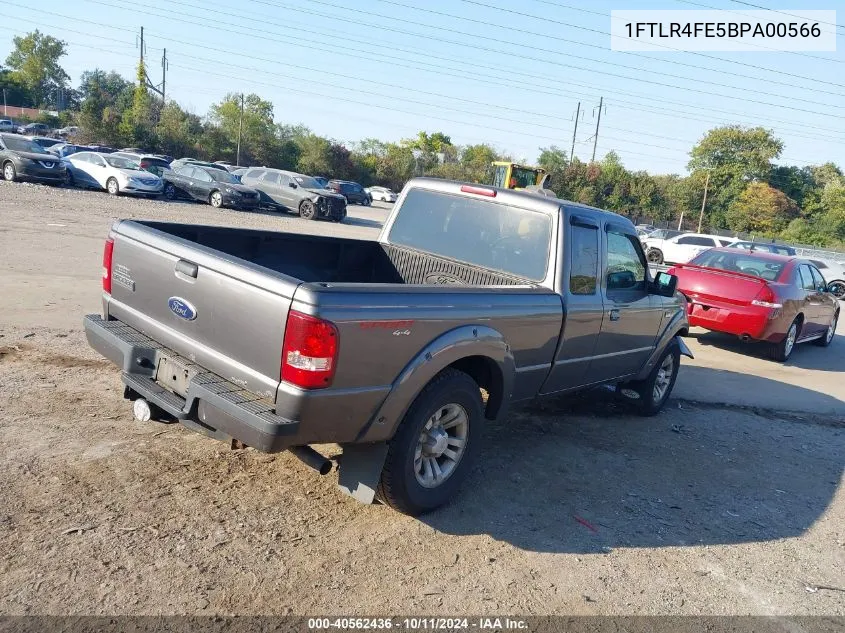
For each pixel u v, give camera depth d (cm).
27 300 771
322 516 394
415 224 573
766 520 476
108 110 5475
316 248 543
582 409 682
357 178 7012
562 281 483
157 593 305
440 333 379
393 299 351
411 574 350
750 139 7038
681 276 1066
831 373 1059
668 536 431
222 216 2128
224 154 6275
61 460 411
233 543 353
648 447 593
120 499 378
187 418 358
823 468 601
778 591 383
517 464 514
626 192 6275
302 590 323
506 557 379
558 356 491
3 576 301
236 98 6650
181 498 389
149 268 402
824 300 1196
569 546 402
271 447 323
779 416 756
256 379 338
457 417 417
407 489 389
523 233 507
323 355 321
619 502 472
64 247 1160
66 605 289
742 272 1086
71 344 632
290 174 2742
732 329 1015
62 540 333
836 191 6975
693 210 6931
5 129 5809
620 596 357
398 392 360
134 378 393
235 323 348
